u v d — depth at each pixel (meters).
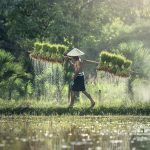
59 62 40.91
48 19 50.88
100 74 41.66
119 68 41.00
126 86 42.56
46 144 22.08
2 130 27.08
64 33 50.62
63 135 25.20
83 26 52.34
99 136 24.92
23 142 22.62
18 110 37.00
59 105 38.62
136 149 20.91
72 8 52.44
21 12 50.53
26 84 43.16
